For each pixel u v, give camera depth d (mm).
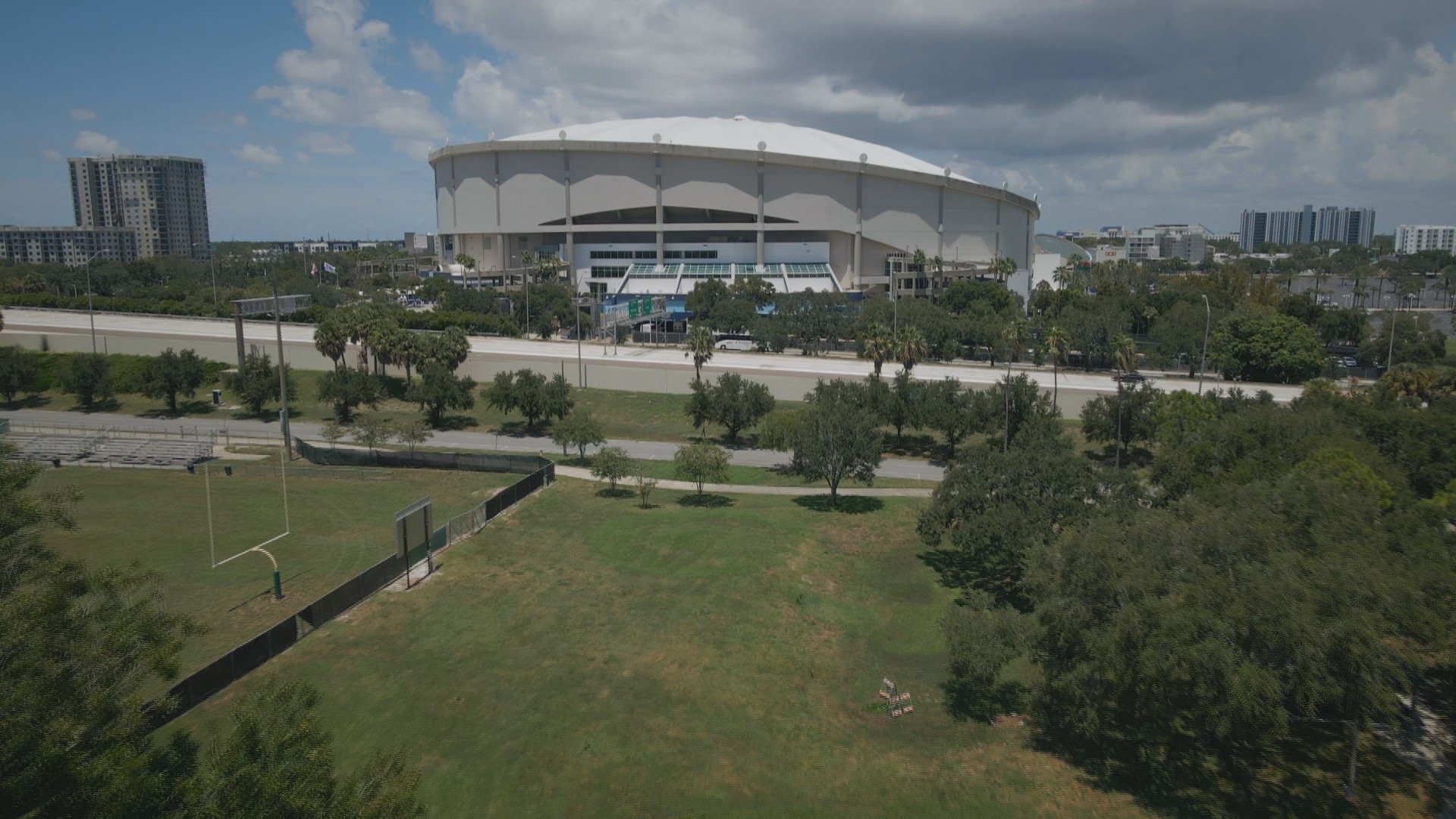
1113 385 85688
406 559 39156
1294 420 45781
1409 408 57281
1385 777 26094
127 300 128500
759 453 70750
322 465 61750
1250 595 23703
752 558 42625
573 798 24188
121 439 66750
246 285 178625
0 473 18312
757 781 25484
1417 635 25641
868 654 35000
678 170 170625
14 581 16969
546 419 80000
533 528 46750
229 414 80562
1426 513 35375
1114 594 26156
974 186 174250
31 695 13883
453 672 30484
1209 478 42844
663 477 61875
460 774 24828
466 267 173750
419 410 82875
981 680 30625
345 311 83062
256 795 13984
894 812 24172
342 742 26000
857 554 45875
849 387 72000
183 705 26375
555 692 29500
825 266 171500
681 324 141250
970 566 44594
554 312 132500
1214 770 26453
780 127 191250
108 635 16703
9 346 93562
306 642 32312
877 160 182125
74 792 13031
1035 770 26547
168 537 44656
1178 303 117938
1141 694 24891
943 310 120750
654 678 30938
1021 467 41688
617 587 38719
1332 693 22797
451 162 186625
